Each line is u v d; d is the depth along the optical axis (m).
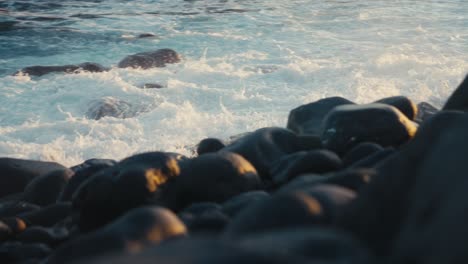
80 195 5.32
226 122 10.81
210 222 3.98
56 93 12.67
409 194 2.78
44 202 6.93
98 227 5.14
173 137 10.42
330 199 3.14
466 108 5.86
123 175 5.11
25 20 19.56
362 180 3.89
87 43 17.23
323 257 2.19
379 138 5.94
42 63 15.80
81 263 2.10
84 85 12.98
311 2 20.75
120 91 12.51
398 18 18.19
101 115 11.68
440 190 2.48
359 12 19.11
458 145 2.59
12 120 11.67
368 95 11.67
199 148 6.98
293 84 12.72
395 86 11.99
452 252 2.19
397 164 3.03
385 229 2.85
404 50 14.95
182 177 5.23
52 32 18.09
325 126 6.10
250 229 3.07
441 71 12.51
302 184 4.07
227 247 2.13
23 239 5.33
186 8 20.64
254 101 11.77
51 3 21.80
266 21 18.50
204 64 14.44
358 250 2.24
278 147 5.95
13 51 16.69
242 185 5.21
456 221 2.26
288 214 3.07
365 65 13.10
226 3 21.03
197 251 2.11
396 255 2.45
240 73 13.40
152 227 3.22
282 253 2.13
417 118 7.21
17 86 13.18
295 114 7.11
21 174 8.08
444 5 19.62
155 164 5.22
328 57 14.63
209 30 17.83
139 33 17.91
